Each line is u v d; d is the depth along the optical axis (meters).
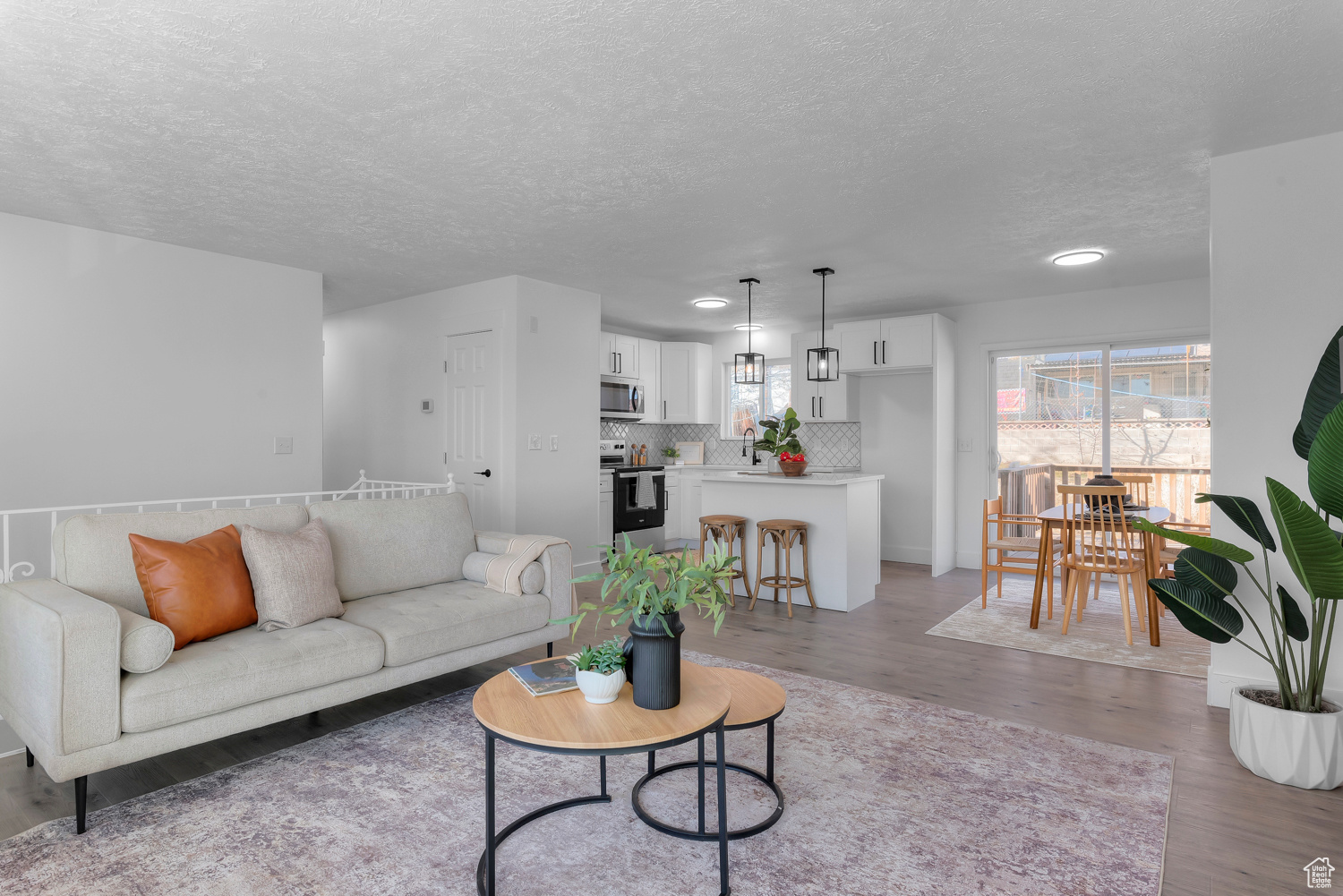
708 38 2.15
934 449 5.96
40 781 2.35
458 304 5.64
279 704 2.41
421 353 5.98
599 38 2.15
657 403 7.80
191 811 2.18
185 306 4.45
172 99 2.53
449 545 3.53
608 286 5.64
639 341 7.57
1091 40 2.16
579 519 5.78
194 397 4.49
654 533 7.28
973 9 2.00
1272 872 1.87
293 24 2.07
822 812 2.17
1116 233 4.13
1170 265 4.88
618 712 1.85
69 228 3.99
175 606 2.40
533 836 2.05
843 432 7.24
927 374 6.58
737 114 2.65
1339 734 2.30
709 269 5.01
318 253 4.62
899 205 3.66
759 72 2.35
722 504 5.33
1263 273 2.90
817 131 2.80
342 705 3.09
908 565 6.52
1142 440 5.64
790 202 3.62
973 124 2.74
